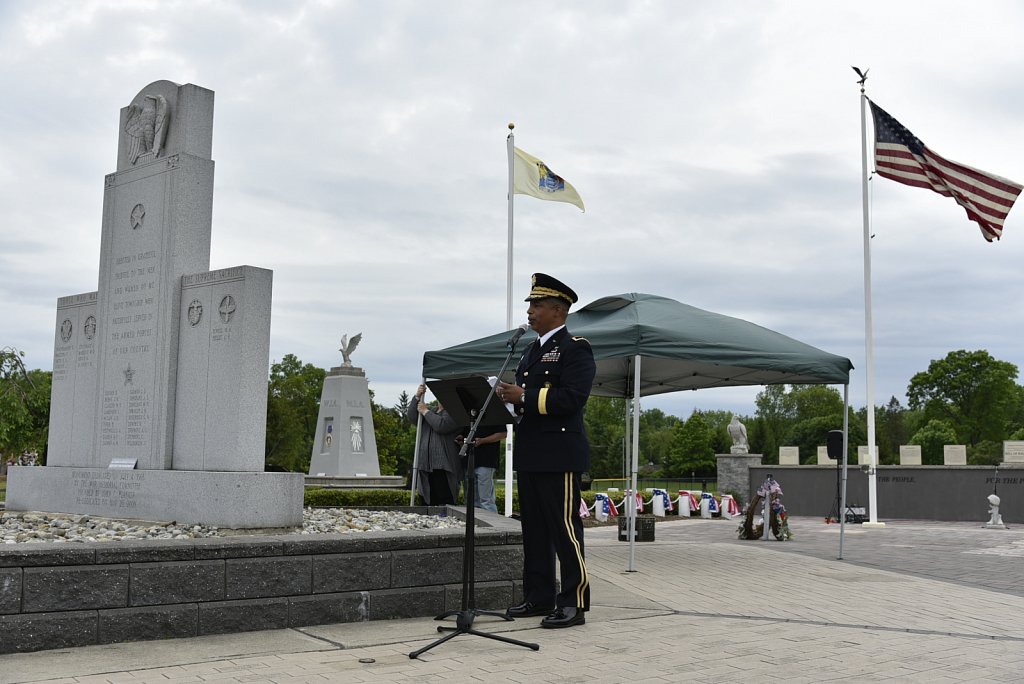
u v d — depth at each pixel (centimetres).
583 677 524
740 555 1341
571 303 745
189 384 917
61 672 517
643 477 5653
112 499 949
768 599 883
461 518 1006
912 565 1284
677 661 573
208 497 839
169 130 992
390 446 5850
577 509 718
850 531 2148
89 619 591
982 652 621
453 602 747
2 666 530
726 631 691
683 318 1150
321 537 695
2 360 2716
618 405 7419
